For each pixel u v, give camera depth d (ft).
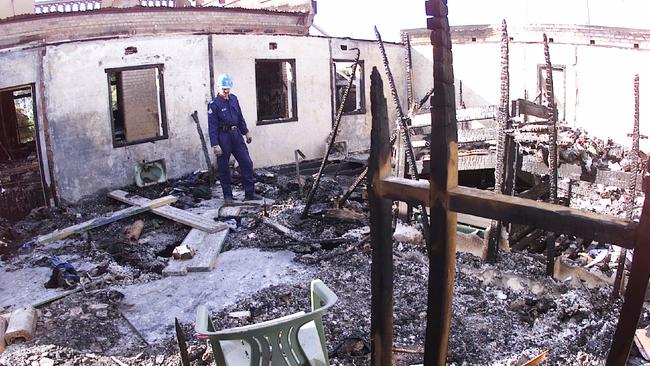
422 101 29.48
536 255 22.47
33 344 16.58
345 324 17.01
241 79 39.06
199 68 37.04
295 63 41.83
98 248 25.39
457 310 17.88
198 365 15.38
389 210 7.70
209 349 15.76
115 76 42.19
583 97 37.73
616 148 28.50
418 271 20.65
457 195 6.66
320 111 43.73
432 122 6.70
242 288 20.44
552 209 6.06
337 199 29.37
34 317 17.79
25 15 32.35
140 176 34.60
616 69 35.45
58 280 20.84
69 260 23.68
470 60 45.16
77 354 16.14
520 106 23.88
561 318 17.34
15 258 24.21
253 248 24.58
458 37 45.39
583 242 25.58
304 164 42.88
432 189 6.88
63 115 31.19
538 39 40.52
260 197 32.40
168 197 30.76
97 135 32.65
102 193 33.01
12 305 19.30
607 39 35.73
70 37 34.68
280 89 48.03
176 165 36.50
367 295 19.13
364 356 15.33
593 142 28.81
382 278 7.86
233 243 25.26
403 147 24.86
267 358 10.96
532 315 17.75
